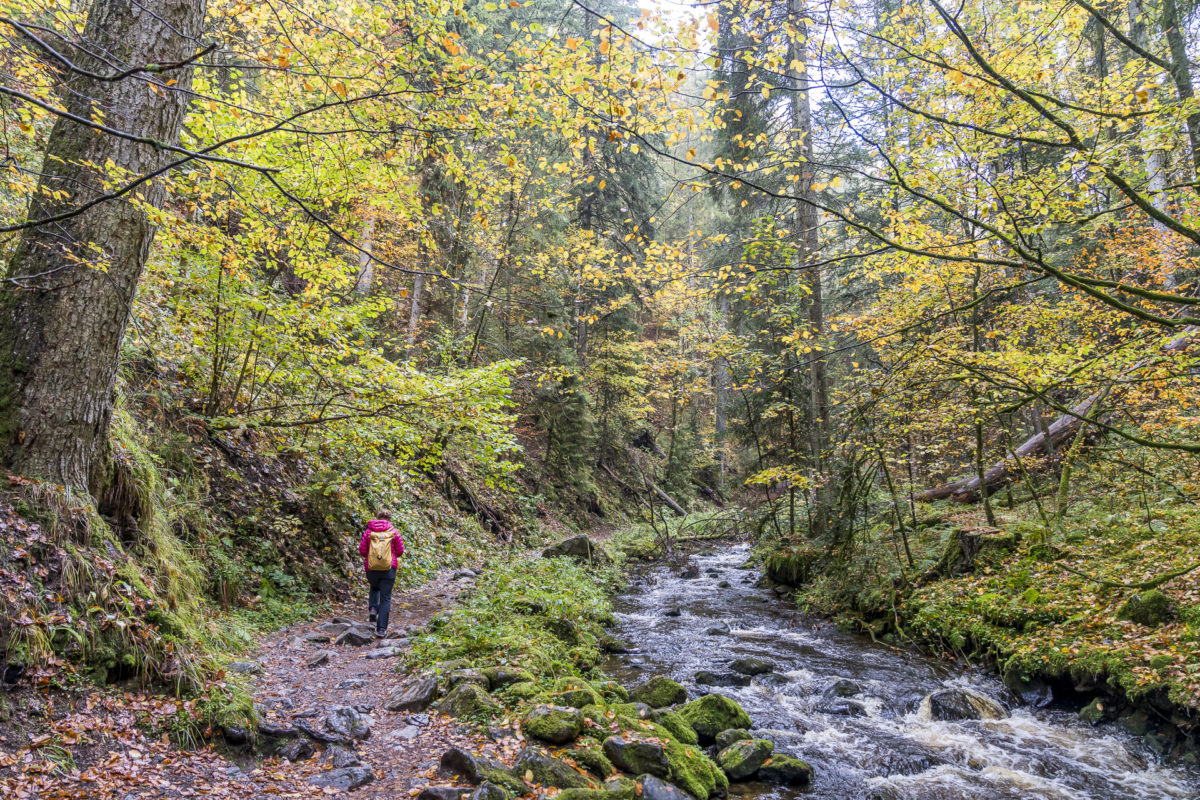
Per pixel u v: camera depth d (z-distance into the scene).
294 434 9.80
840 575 12.10
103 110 4.98
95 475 5.34
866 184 13.54
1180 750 5.82
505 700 5.86
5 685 3.94
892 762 5.91
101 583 4.77
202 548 7.49
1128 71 7.24
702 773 5.11
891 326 11.98
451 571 13.15
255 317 8.85
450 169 6.28
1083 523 10.57
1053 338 11.77
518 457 22.44
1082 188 6.26
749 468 20.66
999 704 7.28
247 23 5.88
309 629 8.03
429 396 8.70
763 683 8.11
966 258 4.73
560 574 12.72
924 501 16.12
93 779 3.72
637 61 5.11
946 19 4.73
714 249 17.75
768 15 5.77
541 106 5.98
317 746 4.79
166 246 7.73
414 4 4.80
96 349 5.18
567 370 20.00
